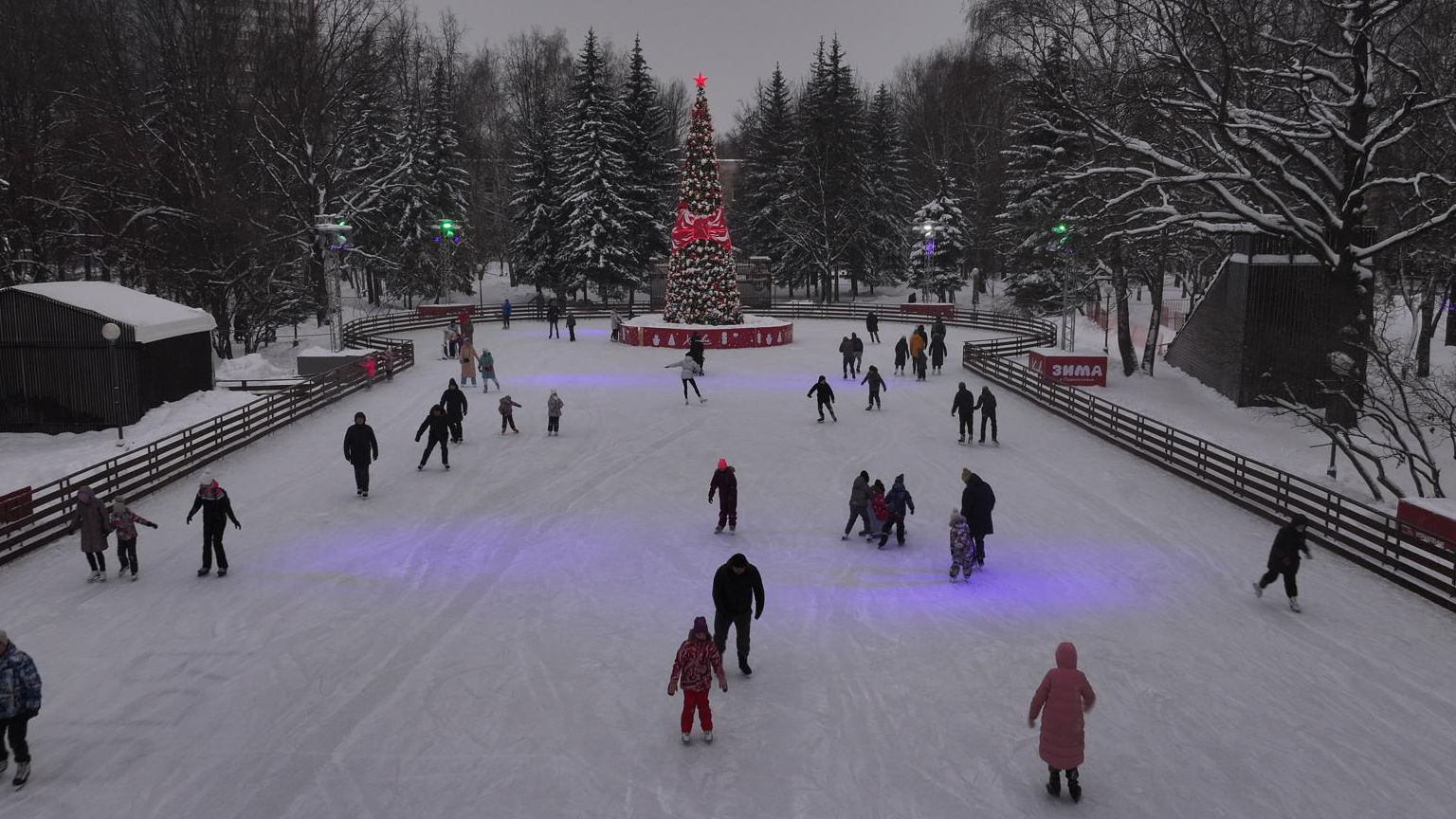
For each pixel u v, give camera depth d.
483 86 90.44
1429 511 15.14
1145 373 35.91
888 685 11.28
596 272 60.62
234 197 41.56
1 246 35.12
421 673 11.55
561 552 16.12
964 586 14.61
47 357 24.61
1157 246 35.00
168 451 22.55
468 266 68.00
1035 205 53.66
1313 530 16.84
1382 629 12.81
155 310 27.09
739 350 42.72
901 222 73.19
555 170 63.47
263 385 30.53
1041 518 18.19
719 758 9.66
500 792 9.05
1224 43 22.89
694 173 44.44
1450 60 27.36
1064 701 8.70
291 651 12.12
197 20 43.25
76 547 16.33
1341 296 24.69
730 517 17.11
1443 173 27.62
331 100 48.41
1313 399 28.80
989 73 35.12
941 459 22.84
